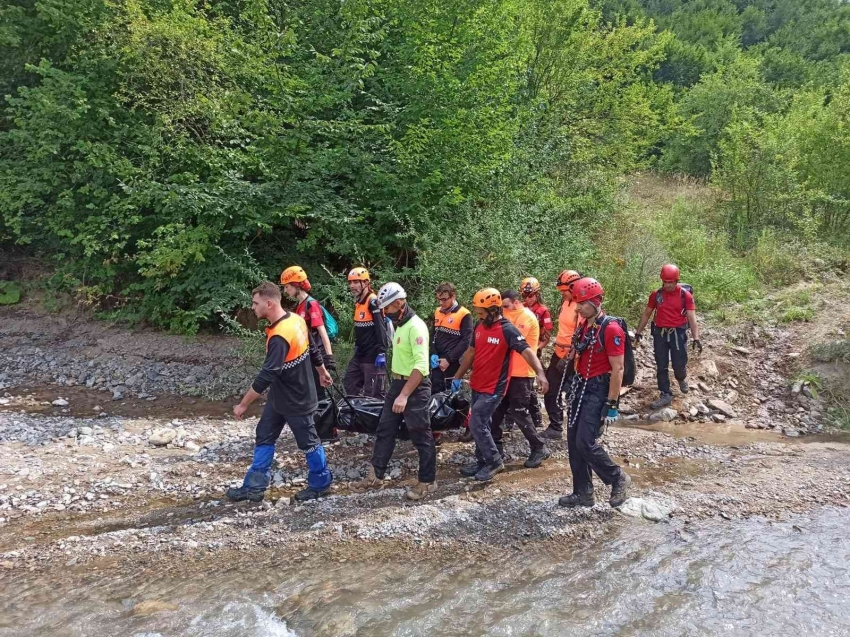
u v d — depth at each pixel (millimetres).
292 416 4930
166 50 9141
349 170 9578
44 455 6039
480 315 5191
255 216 8891
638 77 15234
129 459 5961
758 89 18375
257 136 9508
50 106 9008
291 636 3412
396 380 5125
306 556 4254
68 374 8875
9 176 9820
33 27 10125
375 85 10805
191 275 9391
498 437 5980
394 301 4910
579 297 4590
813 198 11891
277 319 4797
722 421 7207
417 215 9180
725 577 3961
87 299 10164
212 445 6301
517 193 10008
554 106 13797
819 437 6758
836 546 4344
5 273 11195
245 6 10719
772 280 10484
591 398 4664
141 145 9391
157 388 8391
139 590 3854
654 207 14250
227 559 4219
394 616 3586
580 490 4902
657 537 4477
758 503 5016
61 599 3758
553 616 3582
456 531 4562
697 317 9492
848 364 7727
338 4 10977
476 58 10422
